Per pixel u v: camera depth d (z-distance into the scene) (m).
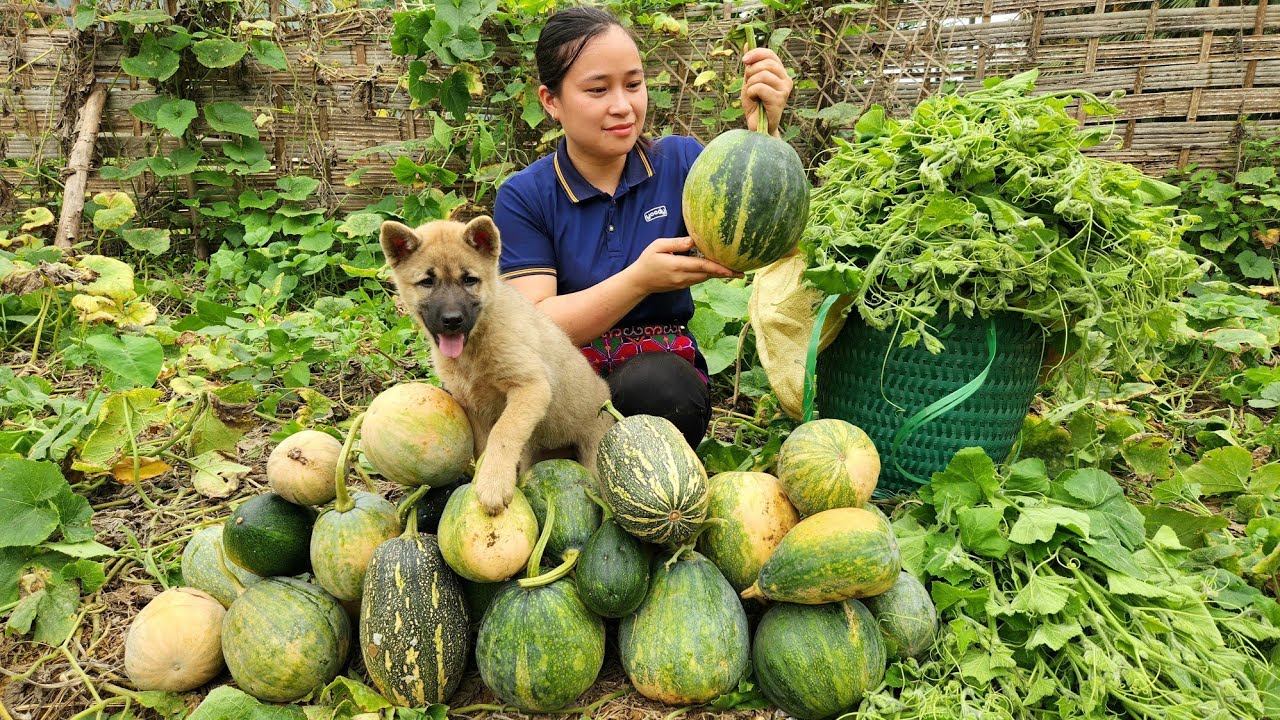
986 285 2.91
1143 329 3.15
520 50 6.55
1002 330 3.06
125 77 6.66
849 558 2.27
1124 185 3.09
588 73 3.16
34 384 4.31
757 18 6.49
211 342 4.57
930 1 6.24
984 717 2.19
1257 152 6.23
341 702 2.34
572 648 2.29
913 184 3.13
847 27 6.26
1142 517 2.83
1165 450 3.53
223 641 2.40
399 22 6.21
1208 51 6.14
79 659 2.65
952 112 3.27
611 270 3.55
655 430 2.48
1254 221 6.29
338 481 2.53
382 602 2.32
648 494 2.32
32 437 3.70
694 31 6.54
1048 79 6.33
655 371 3.30
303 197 6.67
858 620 2.34
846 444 2.60
